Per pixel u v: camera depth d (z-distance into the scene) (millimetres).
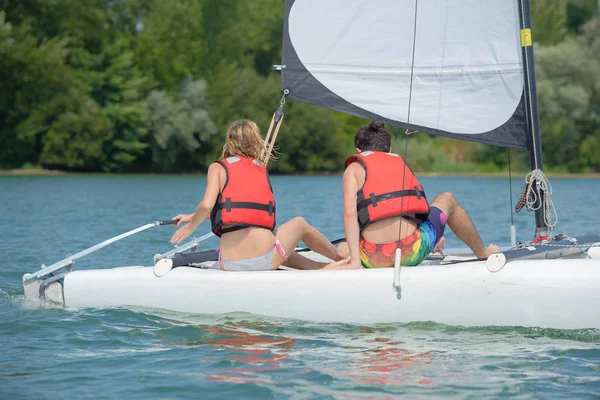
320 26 20344
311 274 17500
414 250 17812
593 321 16328
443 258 22141
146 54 183875
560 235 19438
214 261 21141
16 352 16000
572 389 13602
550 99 162500
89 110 161875
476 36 19656
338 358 15289
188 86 181000
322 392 13477
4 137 161500
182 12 189750
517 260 17000
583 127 165250
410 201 17781
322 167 189500
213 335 16938
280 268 20938
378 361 15109
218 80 186750
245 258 18422
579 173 166125
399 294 17016
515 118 19641
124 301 18719
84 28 175500
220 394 13469
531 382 13953
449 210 18719
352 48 20250
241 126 18750
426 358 15250
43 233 41625
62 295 19641
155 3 190250
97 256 31938
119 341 16641
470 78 19797
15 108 160750
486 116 19812
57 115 162125
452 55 19828
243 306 17844
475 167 173000
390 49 20109
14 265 28844
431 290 16906
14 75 158875
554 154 166000
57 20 173125
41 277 20266
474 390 13547
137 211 60938
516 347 15945
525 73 19438
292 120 186125
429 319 17016
